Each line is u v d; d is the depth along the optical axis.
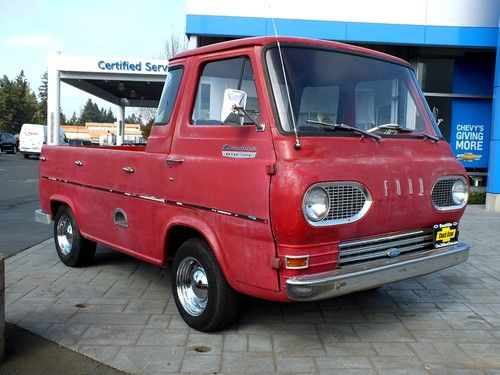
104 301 5.46
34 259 7.27
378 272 3.97
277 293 3.84
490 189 12.52
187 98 4.75
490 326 4.88
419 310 5.30
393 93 4.88
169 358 4.12
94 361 4.07
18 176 23.09
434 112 5.30
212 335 4.58
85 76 18.98
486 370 3.97
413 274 4.23
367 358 4.15
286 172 3.71
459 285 6.21
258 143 3.97
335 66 4.48
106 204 5.75
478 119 16.41
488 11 13.62
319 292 3.70
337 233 3.87
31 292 5.75
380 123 4.73
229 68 4.42
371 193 4.00
